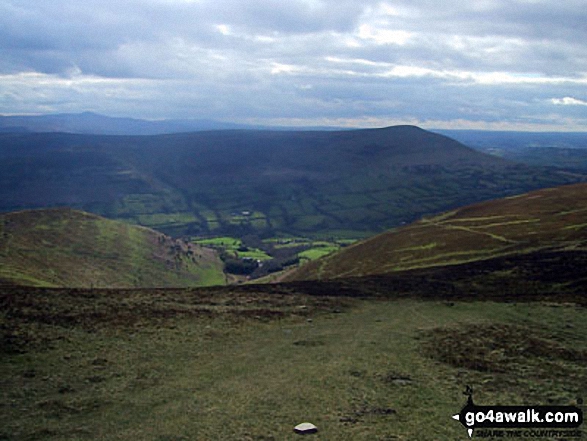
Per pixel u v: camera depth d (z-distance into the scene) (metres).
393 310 52.22
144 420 21.12
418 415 22.05
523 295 60.97
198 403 23.27
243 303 51.91
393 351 33.88
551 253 86.75
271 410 22.28
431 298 60.00
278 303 53.06
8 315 37.84
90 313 41.41
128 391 25.16
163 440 19.02
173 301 50.50
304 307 51.59
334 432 19.84
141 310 44.34
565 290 62.09
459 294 62.94
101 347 32.91
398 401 23.80
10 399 23.30
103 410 22.41
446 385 26.61
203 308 47.50
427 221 165.50
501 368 30.22
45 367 28.22
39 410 22.14
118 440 18.95
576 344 37.06
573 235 103.56
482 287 68.12
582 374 29.31
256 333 39.41
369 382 26.64
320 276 132.62
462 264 90.19
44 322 37.28
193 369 29.34
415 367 29.97
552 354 33.75
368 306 54.38
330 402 23.39
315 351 33.66
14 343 31.42
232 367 29.77
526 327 43.12
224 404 23.09
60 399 23.67
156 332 37.62
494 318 47.62
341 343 36.25
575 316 47.69
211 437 19.30
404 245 133.12
